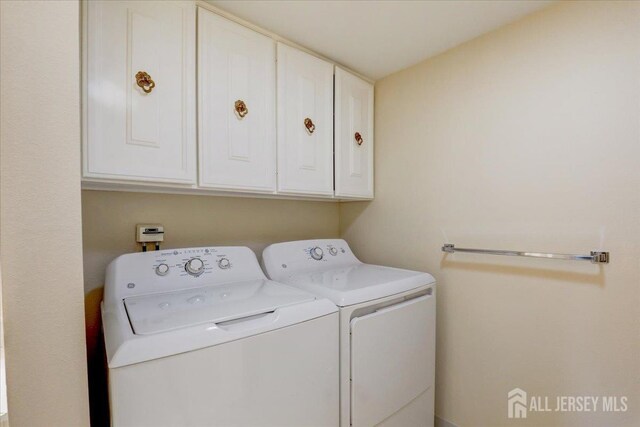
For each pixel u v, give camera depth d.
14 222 0.52
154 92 1.05
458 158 1.54
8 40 0.52
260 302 1.00
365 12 1.27
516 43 1.33
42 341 0.55
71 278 0.57
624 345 1.07
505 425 1.37
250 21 1.32
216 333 0.78
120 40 0.98
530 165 1.29
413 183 1.74
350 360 1.09
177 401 0.71
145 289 1.09
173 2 1.10
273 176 1.39
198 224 1.51
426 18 1.32
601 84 1.11
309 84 1.55
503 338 1.38
